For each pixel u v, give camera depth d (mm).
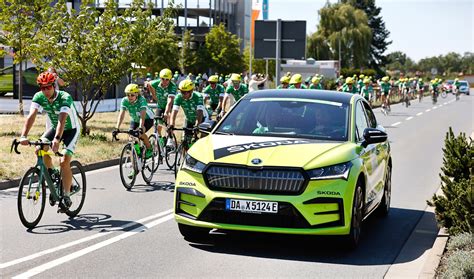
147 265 6645
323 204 6809
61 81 12953
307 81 34781
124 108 11672
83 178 9234
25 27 22297
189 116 12750
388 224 8984
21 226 8398
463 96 76562
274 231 6781
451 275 5945
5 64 30578
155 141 12523
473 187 7367
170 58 44625
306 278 6301
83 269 6461
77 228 8328
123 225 8539
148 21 20234
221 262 6801
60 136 8188
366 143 7922
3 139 18062
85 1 19703
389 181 9688
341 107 8211
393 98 55969
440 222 8070
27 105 29734
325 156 7059
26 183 8125
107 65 19391
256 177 6848
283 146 7238
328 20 87625
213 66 52938
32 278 6121
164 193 11164
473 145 8883
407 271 6633
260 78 22344
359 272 6562
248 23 71500
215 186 6965
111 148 16734
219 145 7371
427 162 16141
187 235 7648
